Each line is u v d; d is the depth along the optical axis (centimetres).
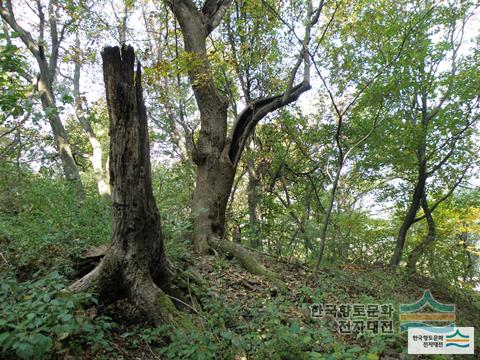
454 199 1559
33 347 294
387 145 1402
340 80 1177
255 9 958
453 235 1298
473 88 1266
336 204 1560
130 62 430
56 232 595
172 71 898
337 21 964
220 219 918
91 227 652
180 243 741
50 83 1232
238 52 1157
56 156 1046
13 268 483
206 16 1018
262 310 509
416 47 1202
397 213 1580
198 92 958
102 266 456
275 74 1315
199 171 949
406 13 1168
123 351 403
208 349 367
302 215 1264
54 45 1407
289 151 1545
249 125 993
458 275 1084
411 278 1095
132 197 442
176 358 369
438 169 1474
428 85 1345
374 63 1170
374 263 1270
